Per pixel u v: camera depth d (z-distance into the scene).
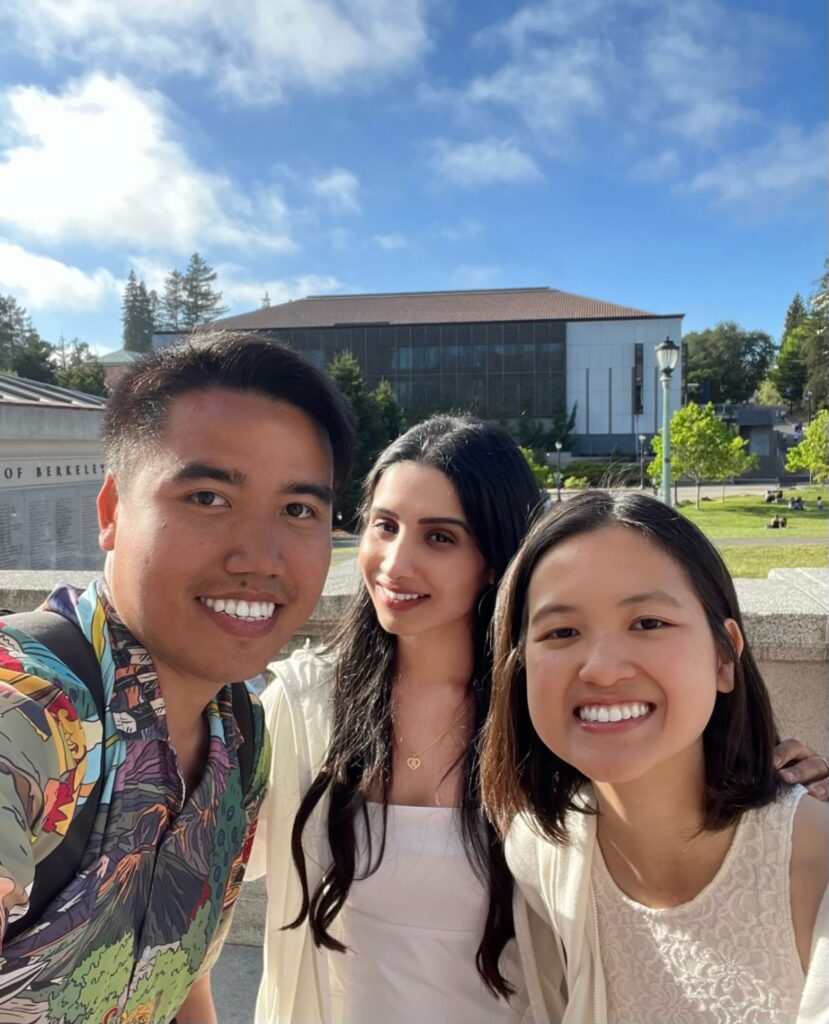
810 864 1.30
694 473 33.44
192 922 1.22
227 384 1.13
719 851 1.38
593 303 69.31
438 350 64.62
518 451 1.86
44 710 0.98
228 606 1.12
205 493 1.11
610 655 1.25
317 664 1.95
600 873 1.49
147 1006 1.18
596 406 64.00
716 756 1.38
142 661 1.15
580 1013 1.48
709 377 82.69
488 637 1.76
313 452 1.19
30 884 0.92
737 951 1.33
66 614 1.17
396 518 1.78
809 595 2.84
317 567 1.20
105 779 1.07
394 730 1.81
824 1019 1.15
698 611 1.30
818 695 2.62
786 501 33.53
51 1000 1.00
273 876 1.79
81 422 9.84
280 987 1.75
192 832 1.21
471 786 1.69
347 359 37.19
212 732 1.31
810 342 57.28
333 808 1.72
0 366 55.50
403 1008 1.65
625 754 1.26
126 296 86.06
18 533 8.57
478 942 1.66
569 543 1.33
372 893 1.69
